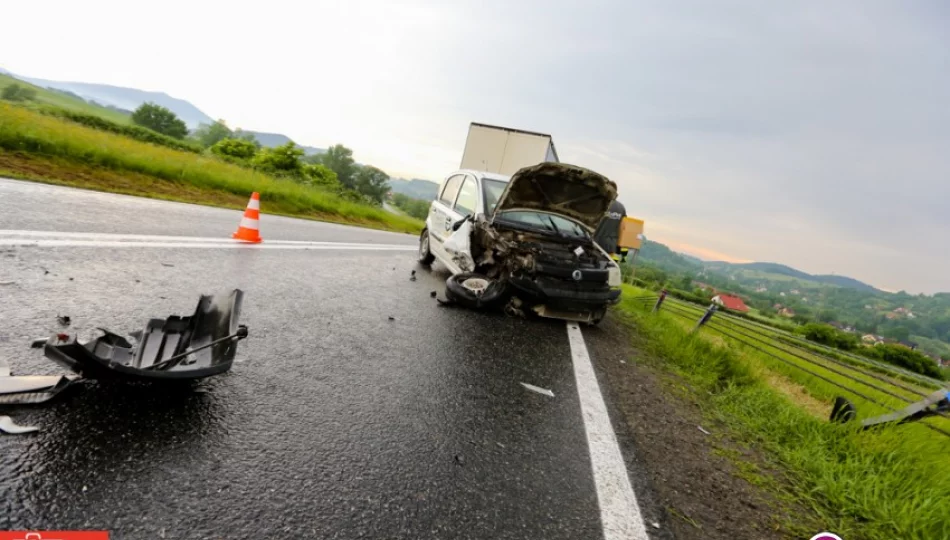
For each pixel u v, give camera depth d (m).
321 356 2.88
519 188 5.64
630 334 6.22
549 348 4.37
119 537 1.30
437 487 1.83
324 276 5.18
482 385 3.04
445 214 7.05
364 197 27.50
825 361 6.94
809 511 2.28
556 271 5.23
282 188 15.50
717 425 3.28
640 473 2.33
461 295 5.10
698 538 1.89
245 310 3.41
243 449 1.80
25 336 2.26
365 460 1.91
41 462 1.49
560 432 2.60
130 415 1.83
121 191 8.53
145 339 2.29
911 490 2.52
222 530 1.39
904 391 5.36
